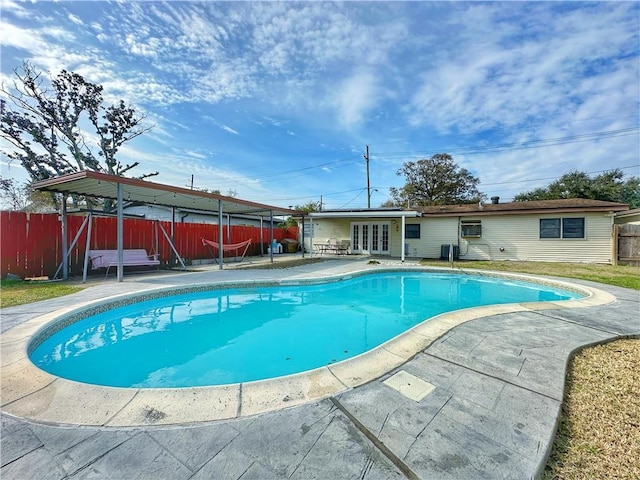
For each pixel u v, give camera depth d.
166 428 1.90
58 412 2.06
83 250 8.83
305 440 1.79
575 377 2.67
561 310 4.90
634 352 3.23
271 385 2.44
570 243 12.47
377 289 8.41
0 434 1.83
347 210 16.16
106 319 5.23
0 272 7.16
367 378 2.58
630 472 1.58
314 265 11.48
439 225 14.76
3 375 2.54
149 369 3.64
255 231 16.78
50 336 3.95
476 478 1.52
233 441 1.78
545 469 1.60
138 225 10.30
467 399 2.25
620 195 25.64
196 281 7.46
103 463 1.60
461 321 4.25
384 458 1.64
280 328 5.18
